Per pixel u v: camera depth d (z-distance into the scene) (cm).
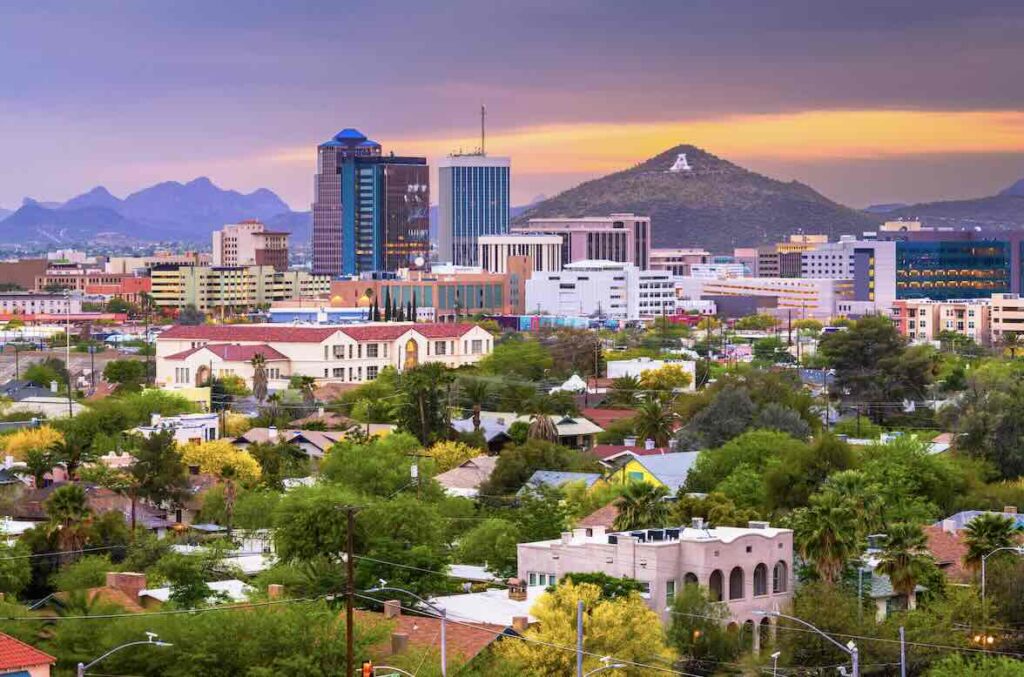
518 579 15575
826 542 15912
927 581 16225
